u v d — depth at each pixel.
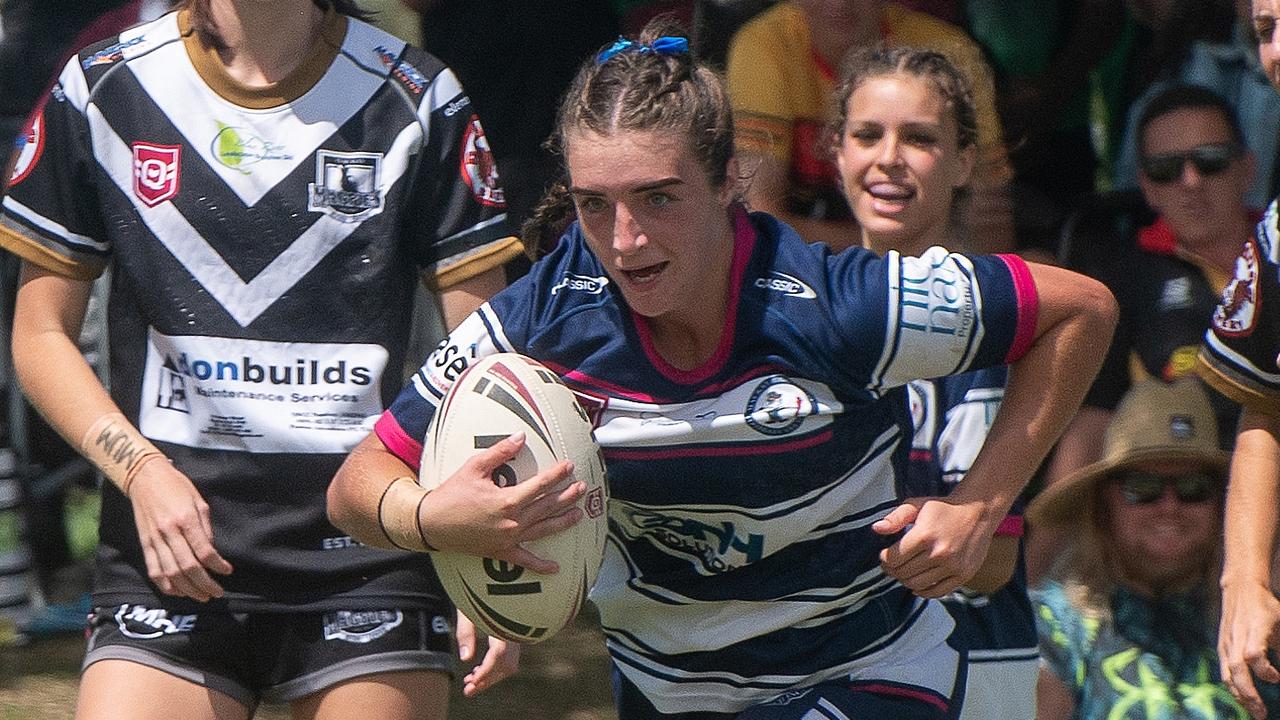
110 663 11.84
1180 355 17.62
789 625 10.64
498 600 10.19
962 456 11.82
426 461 10.27
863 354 9.97
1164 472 14.19
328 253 11.91
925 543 10.05
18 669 19.17
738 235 10.16
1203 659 14.15
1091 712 14.17
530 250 11.27
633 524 10.64
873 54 13.68
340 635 11.92
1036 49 21.11
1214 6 20.62
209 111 11.84
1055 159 21.19
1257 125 20.08
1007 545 11.42
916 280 10.02
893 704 10.67
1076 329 10.28
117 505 12.05
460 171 12.20
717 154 9.65
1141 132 18.19
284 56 11.88
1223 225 17.81
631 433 10.13
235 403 11.91
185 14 12.08
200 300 11.86
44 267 12.09
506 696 18.98
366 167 11.94
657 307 9.74
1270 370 12.33
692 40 11.68
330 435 11.96
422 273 12.39
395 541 10.27
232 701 11.96
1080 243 18.48
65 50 22.05
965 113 13.52
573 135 9.58
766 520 10.25
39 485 21.81
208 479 11.91
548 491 9.80
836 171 15.64
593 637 20.70
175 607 11.88
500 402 10.01
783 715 10.50
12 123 21.89
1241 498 12.39
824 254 10.26
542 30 20.22
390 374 12.14
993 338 10.15
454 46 20.56
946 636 11.16
